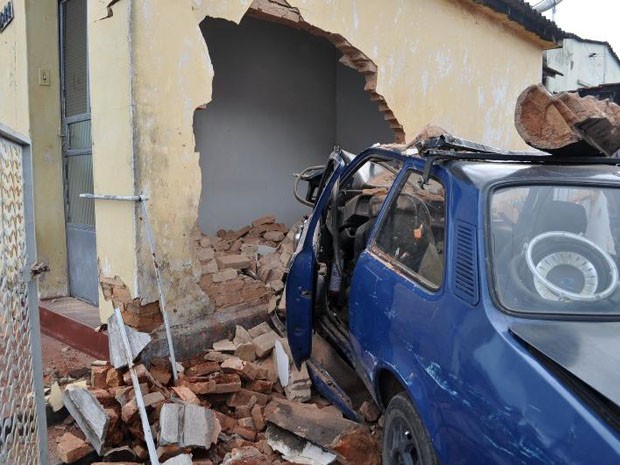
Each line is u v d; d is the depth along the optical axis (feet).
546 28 31.35
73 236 19.33
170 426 10.67
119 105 14.02
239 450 10.89
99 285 15.62
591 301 7.74
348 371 13.52
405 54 23.07
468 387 7.11
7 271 7.02
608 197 8.93
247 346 14.89
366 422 11.63
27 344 7.96
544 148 9.22
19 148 7.61
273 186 26.58
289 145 27.09
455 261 8.32
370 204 13.33
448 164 9.62
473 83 27.84
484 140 29.32
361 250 12.78
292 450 11.16
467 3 26.30
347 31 20.12
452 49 25.94
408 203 10.44
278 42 26.04
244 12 16.38
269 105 26.03
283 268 19.16
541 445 6.03
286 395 13.56
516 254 8.08
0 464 6.65
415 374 8.29
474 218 8.38
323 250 14.15
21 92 19.26
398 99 22.88
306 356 13.08
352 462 10.54
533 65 33.81
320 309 13.93
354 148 28.68
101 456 10.75
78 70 18.13
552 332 7.07
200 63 15.20
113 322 13.74
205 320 15.72
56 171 19.35
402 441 8.89
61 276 19.67
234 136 24.82
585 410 5.94
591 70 66.18
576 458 5.72
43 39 18.72
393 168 12.51
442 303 8.21
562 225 8.63
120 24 13.70
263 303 17.53
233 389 12.99
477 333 7.38
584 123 8.76
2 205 6.79
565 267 8.18
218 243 21.94
